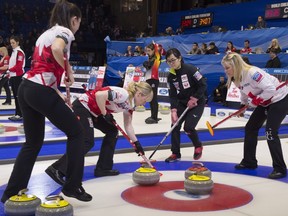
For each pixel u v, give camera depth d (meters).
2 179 4.15
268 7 15.75
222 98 12.71
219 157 5.36
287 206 3.28
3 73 11.24
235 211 3.13
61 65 2.92
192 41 15.55
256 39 13.55
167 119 9.45
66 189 3.15
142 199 3.46
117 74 16.33
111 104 3.97
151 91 4.04
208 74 13.23
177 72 5.00
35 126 3.19
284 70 9.38
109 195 3.59
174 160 5.10
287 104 4.24
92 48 23.25
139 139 6.71
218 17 18.08
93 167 4.73
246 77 4.19
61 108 3.04
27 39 22.06
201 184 3.54
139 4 24.05
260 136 7.06
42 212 2.76
